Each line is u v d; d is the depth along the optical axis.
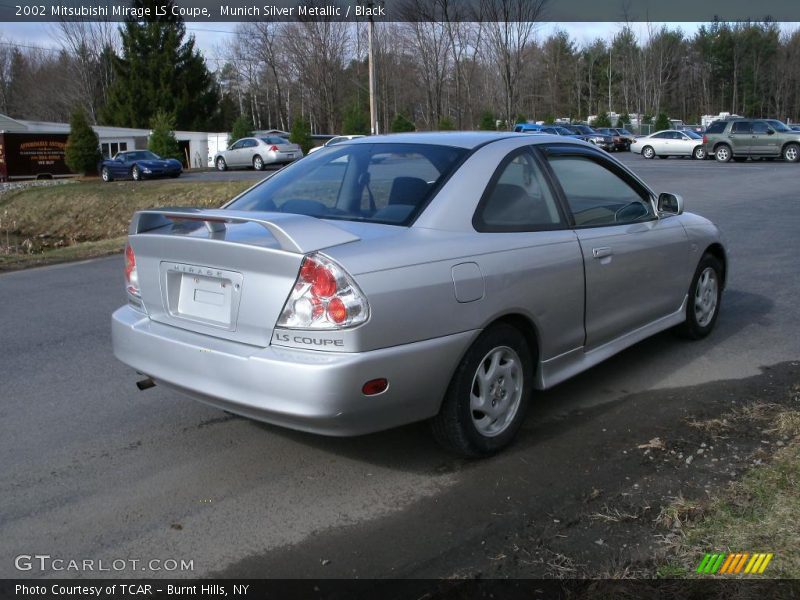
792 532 2.96
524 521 3.22
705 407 4.43
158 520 3.31
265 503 3.44
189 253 3.50
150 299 3.79
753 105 87.88
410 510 3.35
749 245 10.01
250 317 3.30
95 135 36.97
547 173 4.21
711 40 92.06
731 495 3.29
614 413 4.39
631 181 4.90
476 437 3.69
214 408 4.62
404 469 3.75
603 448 3.92
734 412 4.32
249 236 3.37
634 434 4.08
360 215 3.73
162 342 3.58
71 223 24.33
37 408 4.68
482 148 3.98
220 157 35.84
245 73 72.19
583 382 4.92
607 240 4.38
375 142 4.32
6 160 37.59
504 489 3.51
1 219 25.78
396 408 3.30
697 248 5.39
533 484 3.55
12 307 7.74
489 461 3.81
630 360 5.34
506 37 45.78
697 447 3.86
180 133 47.88
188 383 3.47
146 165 30.12
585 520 3.19
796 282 7.77
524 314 3.79
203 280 3.54
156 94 54.03
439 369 3.39
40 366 5.57
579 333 4.24
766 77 87.94
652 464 3.70
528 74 54.00
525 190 4.03
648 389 4.77
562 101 85.94
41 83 75.44
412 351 3.27
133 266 3.93
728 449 3.82
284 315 3.20
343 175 4.08
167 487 3.62
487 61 48.34
